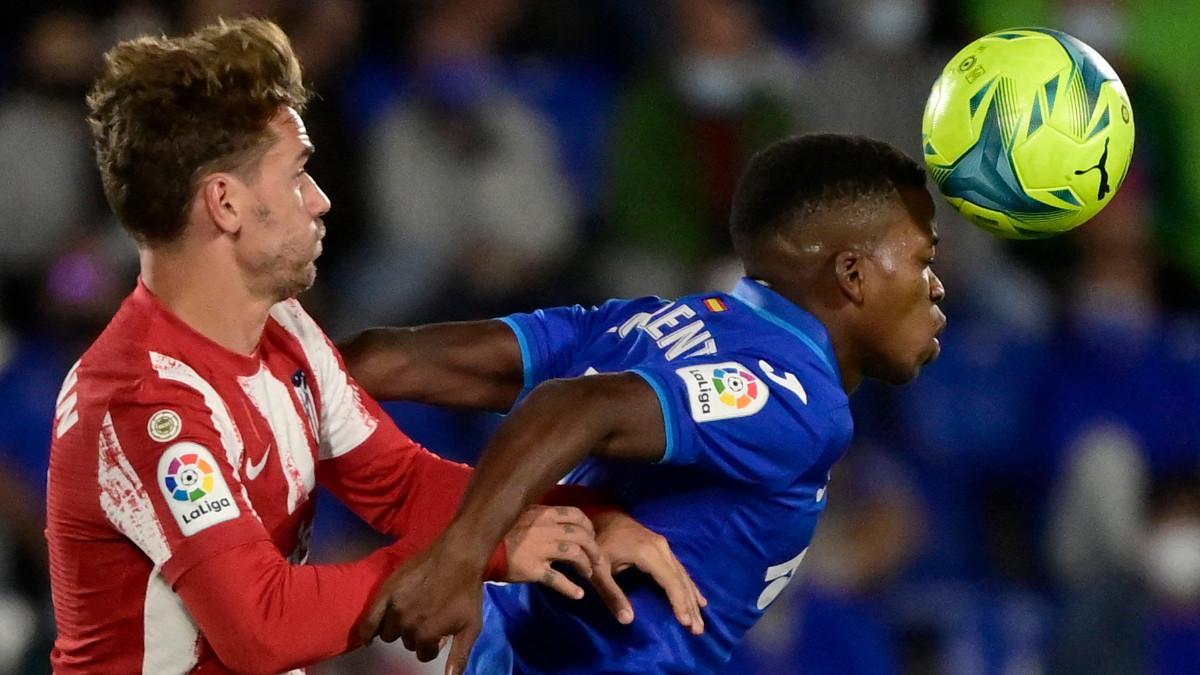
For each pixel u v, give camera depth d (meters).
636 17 30.08
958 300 27.27
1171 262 29.58
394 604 10.06
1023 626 24.75
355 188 26.20
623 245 26.88
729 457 10.68
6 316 25.52
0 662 21.28
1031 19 30.14
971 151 11.27
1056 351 27.72
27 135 26.58
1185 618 25.52
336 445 11.73
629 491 11.45
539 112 28.78
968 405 26.55
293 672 11.41
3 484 22.09
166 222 10.52
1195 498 26.38
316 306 23.94
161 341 10.55
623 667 11.37
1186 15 29.77
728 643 11.71
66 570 10.73
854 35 29.56
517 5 29.72
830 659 22.03
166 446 10.22
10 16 27.98
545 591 11.67
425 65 27.91
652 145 26.86
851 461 23.92
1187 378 27.78
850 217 11.47
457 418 22.78
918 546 24.81
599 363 12.05
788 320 11.40
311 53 26.59
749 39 28.12
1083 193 11.26
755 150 26.97
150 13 27.47
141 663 10.72
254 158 10.55
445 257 25.66
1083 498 25.56
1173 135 29.59
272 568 10.20
